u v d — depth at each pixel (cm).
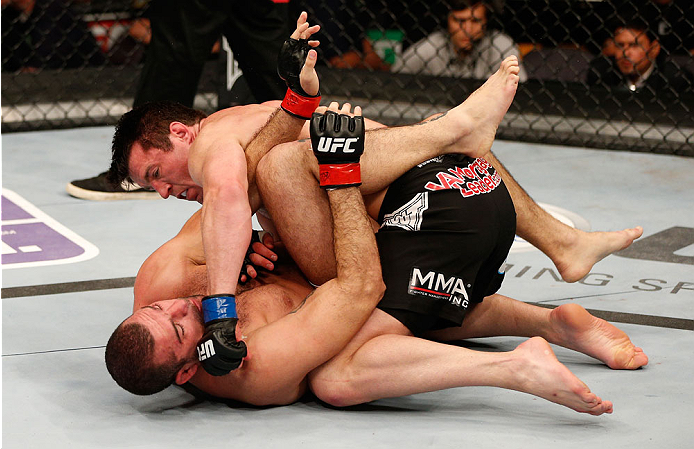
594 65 543
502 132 503
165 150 212
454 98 557
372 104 558
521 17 550
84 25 617
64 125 539
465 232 195
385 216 202
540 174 427
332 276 207
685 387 202
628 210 360
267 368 189
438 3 582
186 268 214
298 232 202
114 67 643
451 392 204
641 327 241
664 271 287
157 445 181
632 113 521
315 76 197
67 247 329
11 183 421
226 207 188
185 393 209
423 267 193
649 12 506
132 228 352
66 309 268
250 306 203
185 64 393
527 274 289
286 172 199
